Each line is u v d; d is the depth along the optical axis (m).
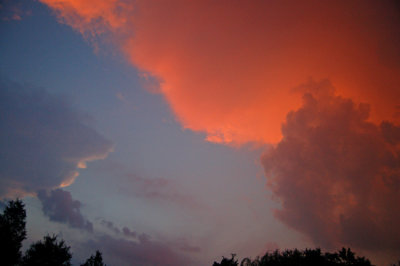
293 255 21.36
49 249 20.41
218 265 21.78
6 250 19.25
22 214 23.88
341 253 18.91
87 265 26.64
